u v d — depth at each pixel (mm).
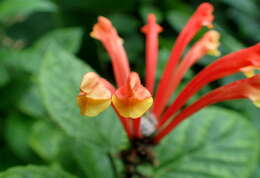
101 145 266
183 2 563
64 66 280
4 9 350
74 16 551
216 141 290
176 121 250
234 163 281
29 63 369
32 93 370
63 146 283
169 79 260
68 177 234
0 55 370
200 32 466
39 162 364
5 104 369
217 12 540
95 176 277
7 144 383
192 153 284
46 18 591
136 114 195
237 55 232
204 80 244
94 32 258
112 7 539
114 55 252
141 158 255
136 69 519
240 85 230
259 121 413
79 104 200
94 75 201
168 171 275
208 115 299
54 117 263
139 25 542
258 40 541
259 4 541
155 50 263
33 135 342
